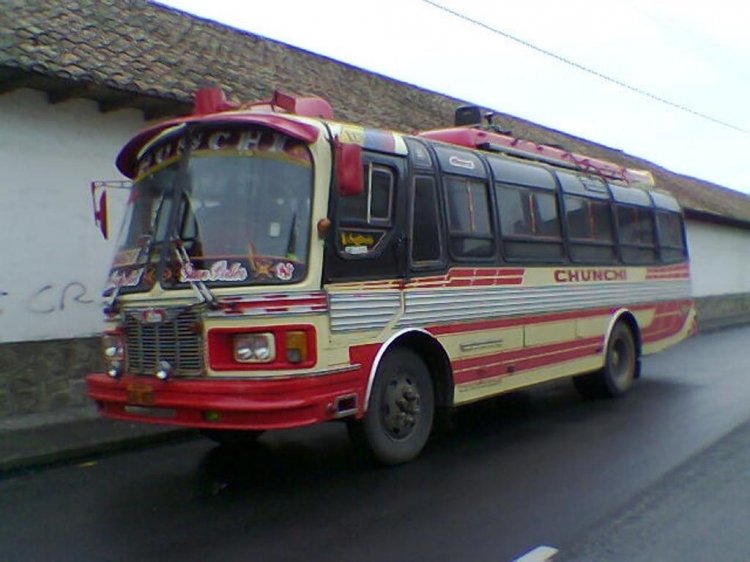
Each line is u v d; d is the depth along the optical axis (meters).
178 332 5.54
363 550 4.62
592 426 8.16
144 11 12.63
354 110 14.48
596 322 9.48
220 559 4.50
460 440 7.56
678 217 12.27
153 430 7.68
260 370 5.30
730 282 27.97
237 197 5.66
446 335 6.84
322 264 5.60
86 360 9.00
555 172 9.08
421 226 6.64
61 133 9.01
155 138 6.26
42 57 8.23
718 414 8.59
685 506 5.42
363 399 5.95
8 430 7.66
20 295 8.61
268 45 15.51
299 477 6.26
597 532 4.91
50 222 8.90
